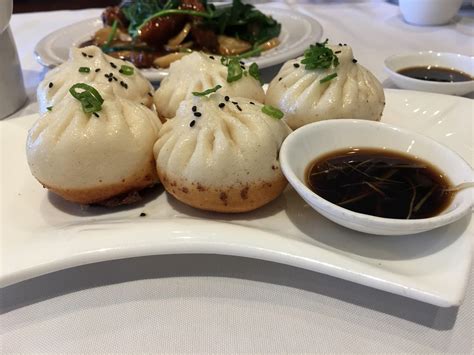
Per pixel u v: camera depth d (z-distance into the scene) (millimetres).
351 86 199
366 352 121
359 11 425
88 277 146
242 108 173
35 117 211
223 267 148
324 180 163
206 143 159
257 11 365
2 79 249
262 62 280
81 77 205
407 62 290
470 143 203
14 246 143
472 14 411
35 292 141
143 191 180
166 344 123
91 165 160
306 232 154
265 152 159
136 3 366
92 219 166
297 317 131
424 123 219
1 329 130
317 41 319
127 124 170
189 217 166
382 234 139
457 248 132
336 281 142
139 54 312
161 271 147
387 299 136
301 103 197
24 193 175
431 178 159
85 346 123
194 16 339
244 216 165
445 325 128
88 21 382
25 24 412
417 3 372
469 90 253
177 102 208
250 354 120
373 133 179
